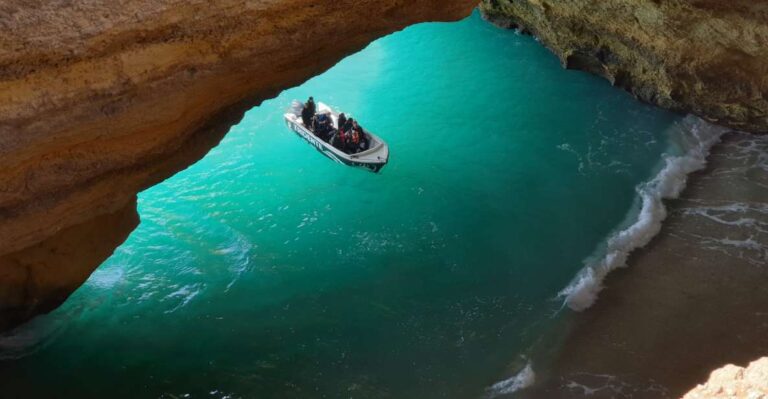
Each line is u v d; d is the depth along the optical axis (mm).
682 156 15992
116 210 9297
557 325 11930
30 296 10234
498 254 13586
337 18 8406
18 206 7855
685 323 11836
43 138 6934
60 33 6316
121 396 10516
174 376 10906
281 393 10758
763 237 13570
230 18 7367
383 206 14898
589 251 13594
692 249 13398
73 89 6727
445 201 15039
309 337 11727
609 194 15078
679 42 15875
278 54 8305
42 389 10508
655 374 10930
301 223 14391
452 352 11484
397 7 8945
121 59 6855
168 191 15133
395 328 11930
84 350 11180
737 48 15258
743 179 15164
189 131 9000
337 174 15836
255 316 12117
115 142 7930
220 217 14461
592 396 10609
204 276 12945
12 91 6375
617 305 12281
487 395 10742
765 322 11758
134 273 12859
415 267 13281
